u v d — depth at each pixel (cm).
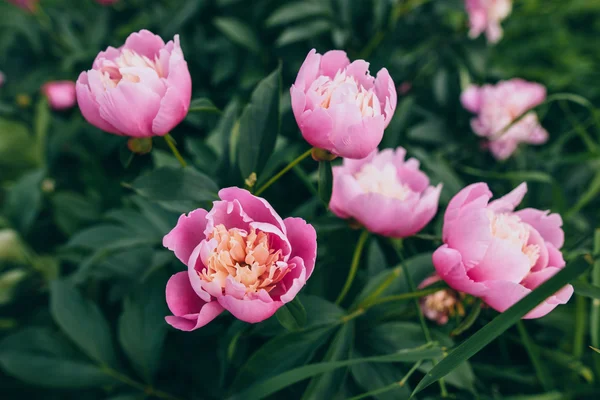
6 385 89
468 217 59
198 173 65
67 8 169
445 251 61
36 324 93
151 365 77
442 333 71
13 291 96
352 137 58
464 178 108
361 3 112
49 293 98
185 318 56
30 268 99
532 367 80
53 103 140
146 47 64
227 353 72
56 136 119
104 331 80
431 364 69
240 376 66
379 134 59
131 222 86
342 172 71
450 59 128
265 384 62
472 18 128
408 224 65
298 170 79
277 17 105
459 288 62
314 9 108
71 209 106
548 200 100
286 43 115
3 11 148
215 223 58
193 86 122
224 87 123
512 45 184
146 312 77
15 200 98
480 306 65
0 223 96
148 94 60
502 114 111
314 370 61
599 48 184
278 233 56
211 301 56
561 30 188
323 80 59
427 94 127
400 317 73
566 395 76
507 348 82
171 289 57
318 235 74
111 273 84
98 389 88
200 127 113
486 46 130
